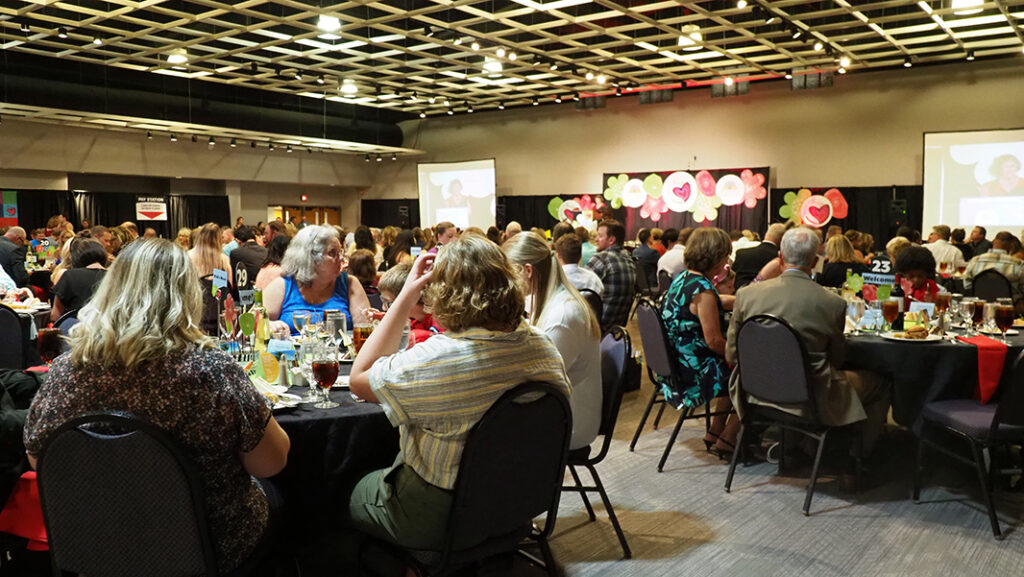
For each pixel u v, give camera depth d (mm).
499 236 8953
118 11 8766
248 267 6457
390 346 1960
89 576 1593
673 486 3430
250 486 1737
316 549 2686
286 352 2635
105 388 1523
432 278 1788
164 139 15422
